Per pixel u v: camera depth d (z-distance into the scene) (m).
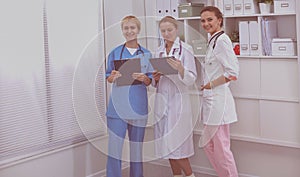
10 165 2.94
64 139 3.35
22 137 3.04
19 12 2.97
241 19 3.52
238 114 3.41
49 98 3.23
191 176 3.25
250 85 3.32
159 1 3.71
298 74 3.06
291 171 3.25
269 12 3.23
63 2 3.29
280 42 3.14
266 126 3.27
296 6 3.01
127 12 3.86
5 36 2.89
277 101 3.19
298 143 3.12
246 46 3.31
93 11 3.53
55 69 3.26
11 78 2.95
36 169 3.12
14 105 2.98
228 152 3.17
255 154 3.42
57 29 3.25
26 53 3.04
